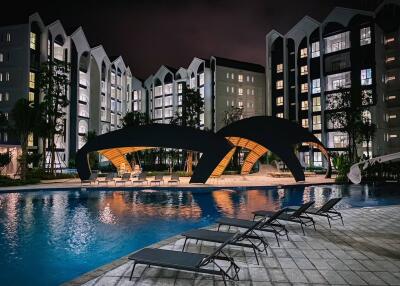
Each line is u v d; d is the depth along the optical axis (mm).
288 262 6855
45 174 33031
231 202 17609
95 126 74125
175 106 94000
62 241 9508
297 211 9578
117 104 88062
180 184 24844
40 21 55281
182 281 5824
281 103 72688
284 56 71688
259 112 85000
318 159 64875
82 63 69688
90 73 73188
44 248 8820
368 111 57219
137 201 17875
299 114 68625
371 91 57656
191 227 11430
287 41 71875
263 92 85688
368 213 12875
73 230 10883
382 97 59312
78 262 7746
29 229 11016
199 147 24844
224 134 28234
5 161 33344
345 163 32094
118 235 10242
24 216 13375
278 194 21344
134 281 5801
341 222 11031
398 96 59781
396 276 6035
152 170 48156
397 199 19094
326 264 6719
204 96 82438
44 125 34438
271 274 6160
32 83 53875
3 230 10867
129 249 8773
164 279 5902
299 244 8266
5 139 48375
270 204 16953
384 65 60969
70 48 62844
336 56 63188
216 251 5676
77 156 26234
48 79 37906
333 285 5637
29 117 31234
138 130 24844
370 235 9203
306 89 67938
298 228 10133
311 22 66875
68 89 62344
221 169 27594
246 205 16562
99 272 6199
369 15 59938
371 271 6301
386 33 61156
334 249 7812
